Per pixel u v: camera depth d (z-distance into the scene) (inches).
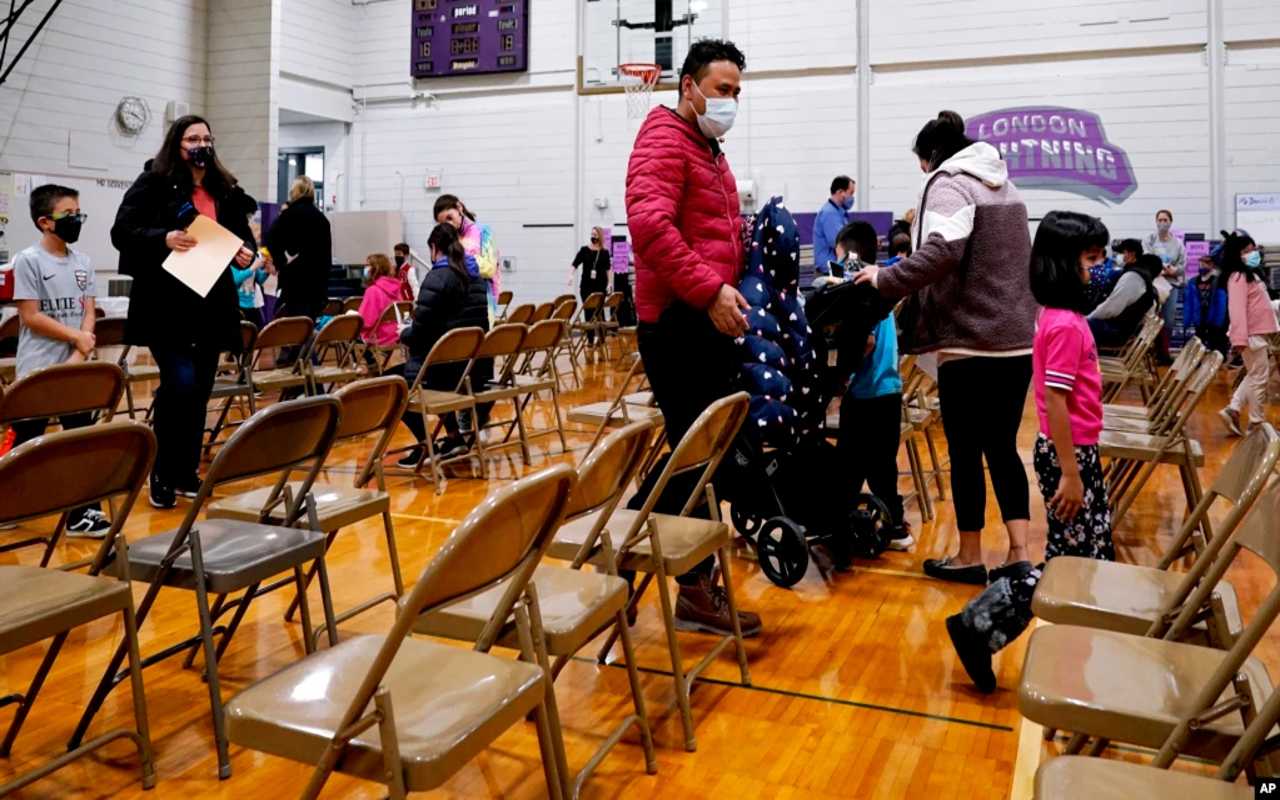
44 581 73.7
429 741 52.1
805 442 133.2
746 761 83.0
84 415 152.7
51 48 381.1
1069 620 74.8
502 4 520.4
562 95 518.6
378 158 556.7
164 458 163.2
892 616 118.3
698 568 113.0
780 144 474.3
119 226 146.9
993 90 441.7
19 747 83.7
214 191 154.6
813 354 128.4
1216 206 415.2
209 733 87.0
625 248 508.4
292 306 294.2
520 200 530.6
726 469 125.9
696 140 107.0
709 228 107.5
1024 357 118.3
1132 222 426.9
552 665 82.0
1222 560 66.6
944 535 156.0
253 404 208.4
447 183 543.5
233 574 80.5
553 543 88.5
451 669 60.7
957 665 103.6
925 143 124.1
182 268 141.2
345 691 57.6
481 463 199.2
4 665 101.7
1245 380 245.3
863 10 455.5
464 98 537.6
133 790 77.3
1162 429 156.9
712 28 484.1
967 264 118.3
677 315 106.5
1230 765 50.4
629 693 96.3
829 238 277.0
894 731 88.5
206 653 80.1
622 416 177.9
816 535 135.5
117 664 81.6
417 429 204.7
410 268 400.5
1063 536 104.4
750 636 111.9
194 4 447.2
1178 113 418.3
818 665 103.5
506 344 198.5
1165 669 61.6
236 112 454.9
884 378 142.3
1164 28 416.8
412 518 165.0
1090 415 103.1
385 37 547.2
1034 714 57.9
